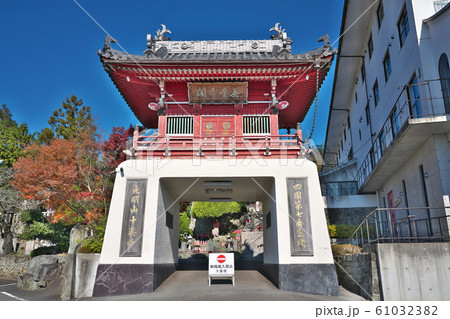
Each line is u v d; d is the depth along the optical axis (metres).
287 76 14.95
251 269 17.80
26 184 19.70
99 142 20.36
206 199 19.00
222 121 15.57
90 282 13.33
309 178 13.65
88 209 19.22
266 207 16.53
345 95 28.05
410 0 14.37
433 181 13.34
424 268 10.16
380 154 19.59
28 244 30.72
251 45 17.16
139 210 13.40
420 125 12.26
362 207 23.16
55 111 38.88
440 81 13.08
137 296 11.84
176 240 17.62
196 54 17.03
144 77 14.91
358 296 11.91
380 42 19.19
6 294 15.55
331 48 13.87
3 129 36.22
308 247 12.80
